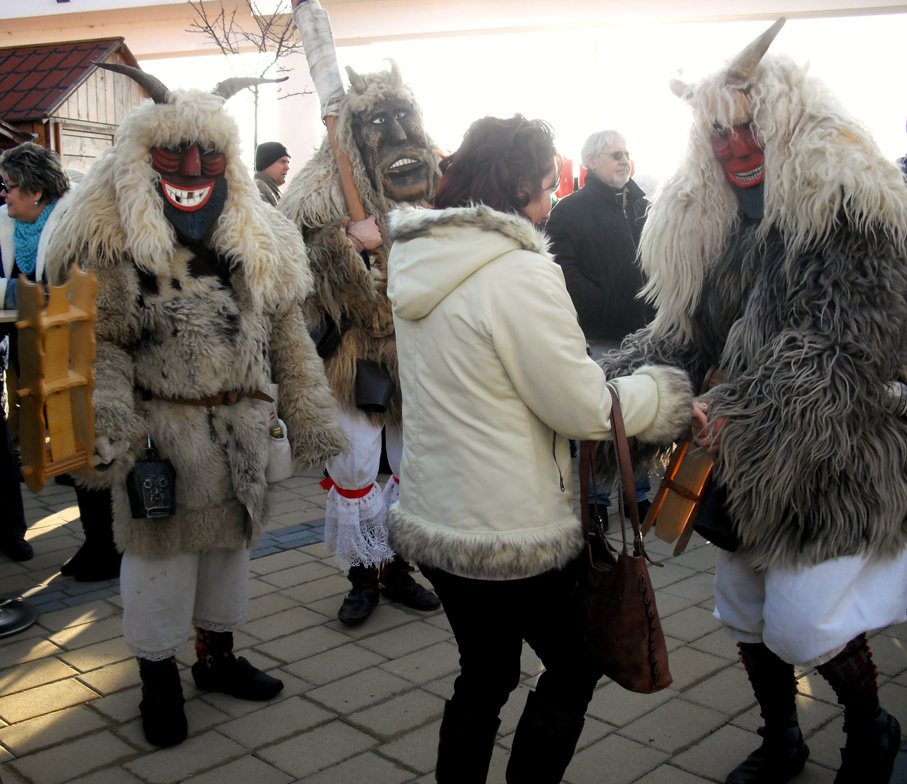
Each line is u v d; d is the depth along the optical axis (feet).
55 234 8.09
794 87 6.64
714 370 7.49
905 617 7.14
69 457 6.73
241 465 8.23
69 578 12.79
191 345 7.97
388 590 11.89
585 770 7.98
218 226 8.08
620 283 13.99
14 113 23.34
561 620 6.23
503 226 5.75
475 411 5.86
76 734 8.59
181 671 9.94
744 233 7.23
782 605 6.83
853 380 6.38
